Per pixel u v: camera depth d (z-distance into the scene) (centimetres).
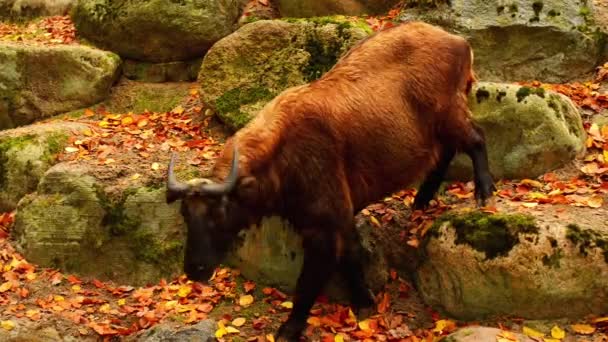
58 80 806
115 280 624
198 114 755
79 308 586
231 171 473
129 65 840
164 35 811
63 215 641
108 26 835
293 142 505
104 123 757
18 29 976
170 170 481
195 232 477
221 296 583
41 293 607
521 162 631
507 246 523
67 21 957
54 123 761
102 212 634
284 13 852
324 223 514
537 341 496
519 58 751
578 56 749
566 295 516
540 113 630
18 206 671
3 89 806
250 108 706
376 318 548
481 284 530
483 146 576
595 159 635
